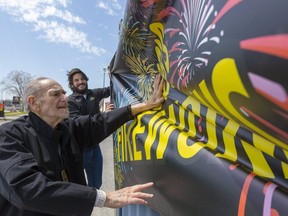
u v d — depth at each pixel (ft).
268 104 2.91
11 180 5.47
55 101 6.69
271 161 3.53
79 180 7.04
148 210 6.81
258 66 2.87
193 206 4.75
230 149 4.25
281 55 2.60
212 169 4.36
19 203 5.57
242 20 3.06
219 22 3.50
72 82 14.76
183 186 5.02
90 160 14.76
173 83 5.34
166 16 5.32
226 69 3.39
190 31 4.36
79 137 7.68
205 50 3.83
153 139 6.26
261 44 2.81
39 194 5.41
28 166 5.63
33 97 6.66
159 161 5.82
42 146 6.35
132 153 7.30
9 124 6.34
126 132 7.80
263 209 3.45
